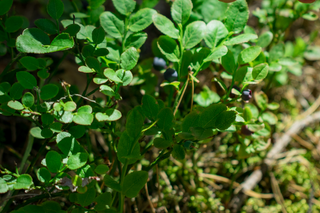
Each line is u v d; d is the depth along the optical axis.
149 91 0.41
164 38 0.35
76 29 0.33
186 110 0.41
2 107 0.33
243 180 0.46
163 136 0.33
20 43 0.31
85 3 0.40
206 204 0.43
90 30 0.35
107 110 0.32
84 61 0.34
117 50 0.36
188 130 0.33
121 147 0.32
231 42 0.34
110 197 0.32
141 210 0.41
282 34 0.45
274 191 0.45
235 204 0.44
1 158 0.41
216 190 0.45
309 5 0.43
